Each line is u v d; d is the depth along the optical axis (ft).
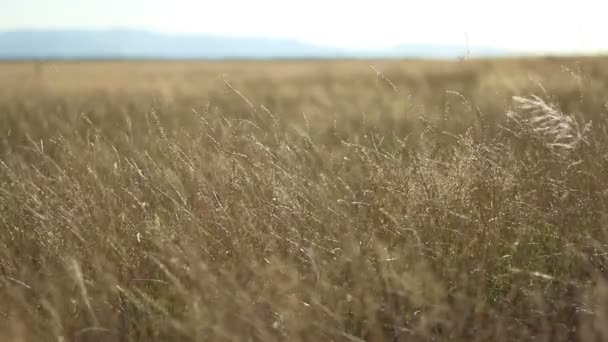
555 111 15.12
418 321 11.39
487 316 11.21
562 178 15.02
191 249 12.69
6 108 42.39
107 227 14.42
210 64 180.04
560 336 10.96
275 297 11.57
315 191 15.43
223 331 10.64
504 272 12.87
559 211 13.92
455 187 14.17
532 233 13.62
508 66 48.37
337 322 11.16
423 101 37.55
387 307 11.47
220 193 15.29
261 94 52.47
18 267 13.76
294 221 14.02
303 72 90.63
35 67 73.05
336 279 12.21
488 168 14.80
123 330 11.55
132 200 15.98
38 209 15.21
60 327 11.17
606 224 13.25
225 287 11.69
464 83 48.42
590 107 22.02
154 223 14.70
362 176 16.88
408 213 13.75
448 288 12.05
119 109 39.65
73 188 15.88
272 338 10.82
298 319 11.00
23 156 24.30
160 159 19.94
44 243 14.33
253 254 12.93
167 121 32.81
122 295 12.39
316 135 25.61
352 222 13.94
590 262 12.81
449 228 13.39
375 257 13.02
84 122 30.76
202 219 14.30
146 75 91.81
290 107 43.39
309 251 12.46
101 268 12.79
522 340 10.93
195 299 11.30
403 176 15.01
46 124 30.89
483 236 12.91
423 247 12.45
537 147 16.58
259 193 15.51
